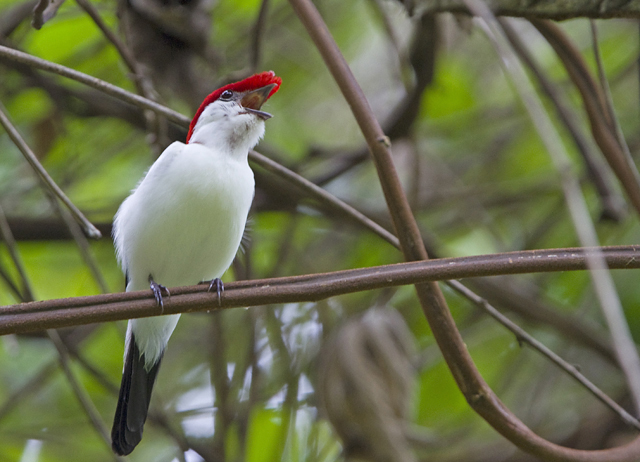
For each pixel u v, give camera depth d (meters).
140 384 6.89
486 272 4.46
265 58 10.89
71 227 7.00
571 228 10.28
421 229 9.51
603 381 10.13
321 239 10.87
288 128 11.06
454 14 6.69
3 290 9.80
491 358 10.34
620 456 4.84
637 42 10.87
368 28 11.23
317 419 8.64
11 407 9.16
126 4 8.30
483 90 11.45
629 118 11.00
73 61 9.54
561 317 9.56
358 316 8.23
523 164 11.30
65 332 9.62
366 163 11.14
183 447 8.08
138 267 6.96
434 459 8.99
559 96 8.38
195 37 8.41
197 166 6.65
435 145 11.51
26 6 8.92
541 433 9.44
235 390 9.05
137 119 9.66
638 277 9.83
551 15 5.93
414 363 8.15
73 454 9.71
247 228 8.34
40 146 10.08
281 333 9.16
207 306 4.57
